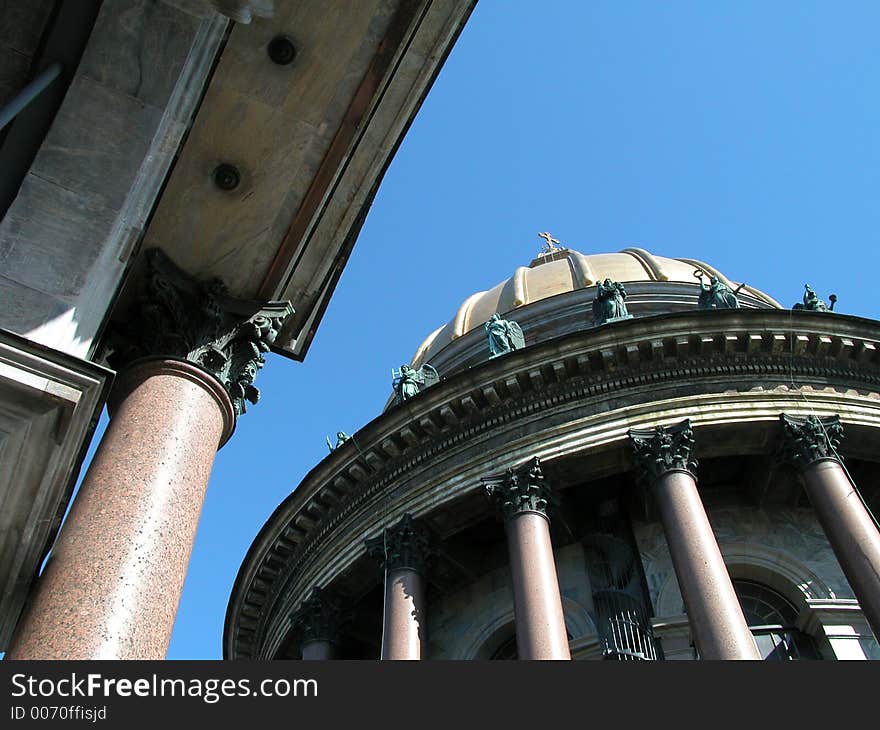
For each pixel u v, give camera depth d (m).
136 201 8.47
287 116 10.30
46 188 8.12
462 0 10.16
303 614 25.33
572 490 25.06
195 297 10.37
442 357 37.25
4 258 7.73
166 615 7.50
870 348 24.27
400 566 23.28
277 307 11.08
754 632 22.50
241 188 10.48
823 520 20.80
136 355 9.64
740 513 24.39
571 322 35.72
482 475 23.56
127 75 8.55
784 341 24.02
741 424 22.84
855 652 21.33
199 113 10.10
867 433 23.16
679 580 19.36
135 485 8.07
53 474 7.50
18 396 7.16
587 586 23.66
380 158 10.91
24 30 8.50
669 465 21.81
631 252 41.91
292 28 9.83
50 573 7.29
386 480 25.55
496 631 24.28
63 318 7.73
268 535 27.88
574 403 24.05
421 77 10.52
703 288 29.11
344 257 11.78
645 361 24.23
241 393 10.23
